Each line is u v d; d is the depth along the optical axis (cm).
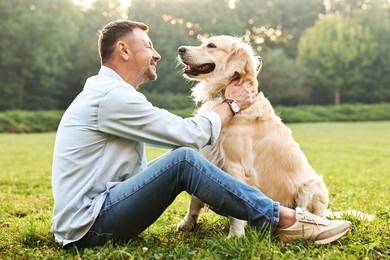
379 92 4759
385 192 622
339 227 308
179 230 369
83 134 283
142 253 285
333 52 4616
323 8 5766
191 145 298
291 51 5394
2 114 3025
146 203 282
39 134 2592
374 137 2116
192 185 288
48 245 320
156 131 288
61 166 286
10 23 3728
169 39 4388
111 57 305
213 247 297
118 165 293
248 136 364
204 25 4600
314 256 285
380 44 4800
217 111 323
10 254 296
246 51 381
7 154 1263
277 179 374
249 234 301
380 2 5003
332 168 1008
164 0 4509
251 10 5266
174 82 4369
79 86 4350
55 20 3844
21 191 616
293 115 3738
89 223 280
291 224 305
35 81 4025
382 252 299
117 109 282
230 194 290
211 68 409
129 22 312
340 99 4894
